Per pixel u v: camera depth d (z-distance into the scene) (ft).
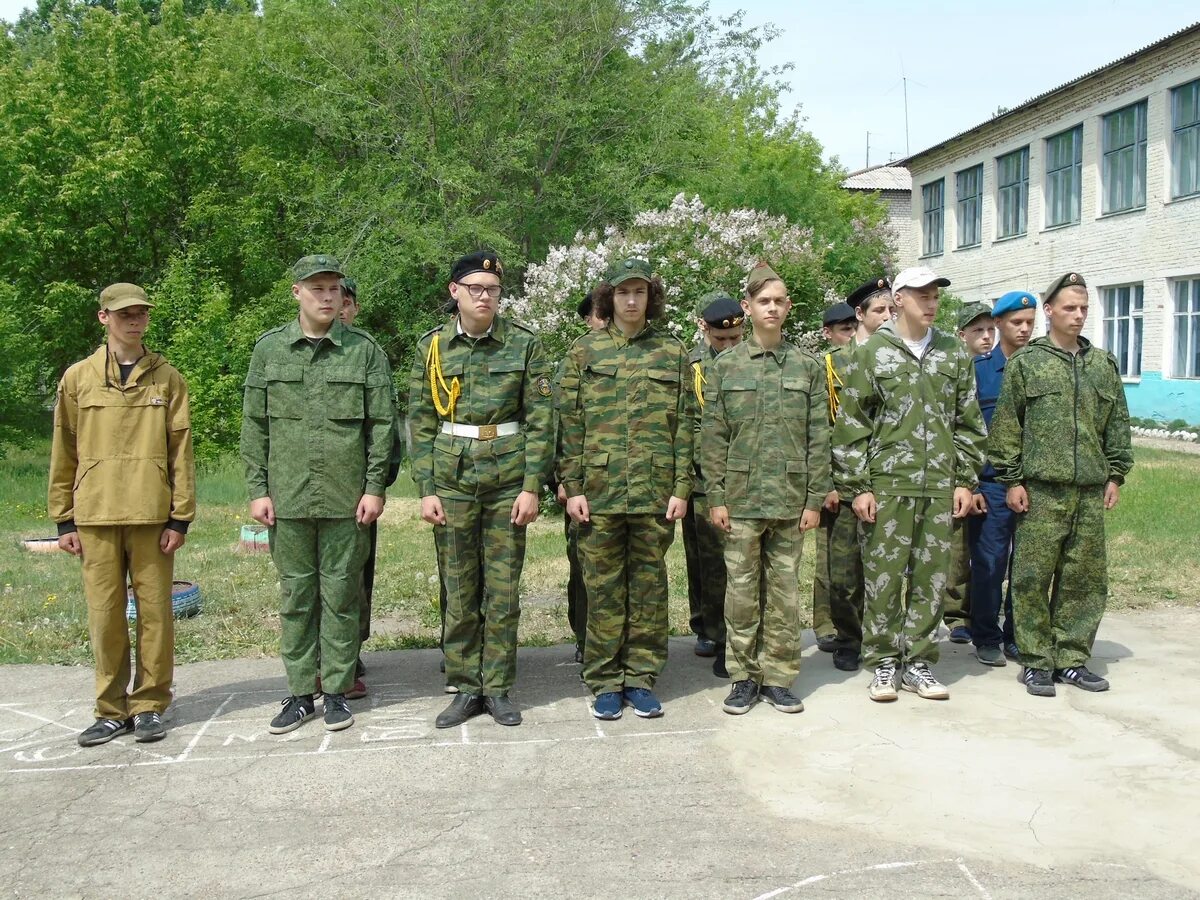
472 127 49.47
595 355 15.66
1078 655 16.40
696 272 34.53
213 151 58.18
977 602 17.95
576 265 35.63
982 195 73.61
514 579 15.48
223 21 62.64
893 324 16.43
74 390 14.61
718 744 14.32
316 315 15.05
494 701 15.40
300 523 15.10
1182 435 52.26
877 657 16.10
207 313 51.78
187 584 23.09
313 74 53.16
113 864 11.23
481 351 15.29
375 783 13.21
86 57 60.90
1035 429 16.10
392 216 48.52
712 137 60.34
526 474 15.26
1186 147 53.98
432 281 50.93
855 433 16.14
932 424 15.88
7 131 57.88
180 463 14.90
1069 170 63.82
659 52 54.95
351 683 15.42
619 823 11.96
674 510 15.53
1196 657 17.79
